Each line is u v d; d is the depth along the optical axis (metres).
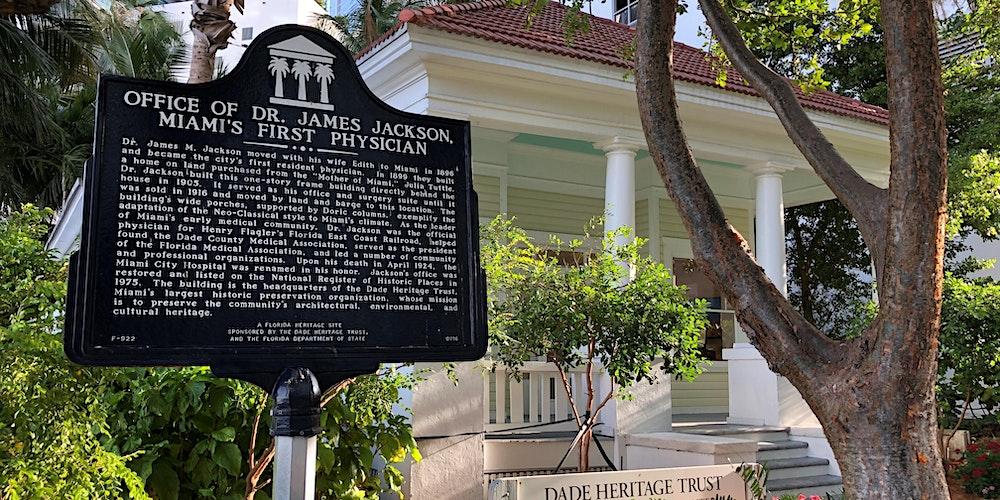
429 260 3.77
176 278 3.36
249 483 5.05
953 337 9.90
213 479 5.27
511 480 4.71
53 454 3.24
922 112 4.14
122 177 3.35
